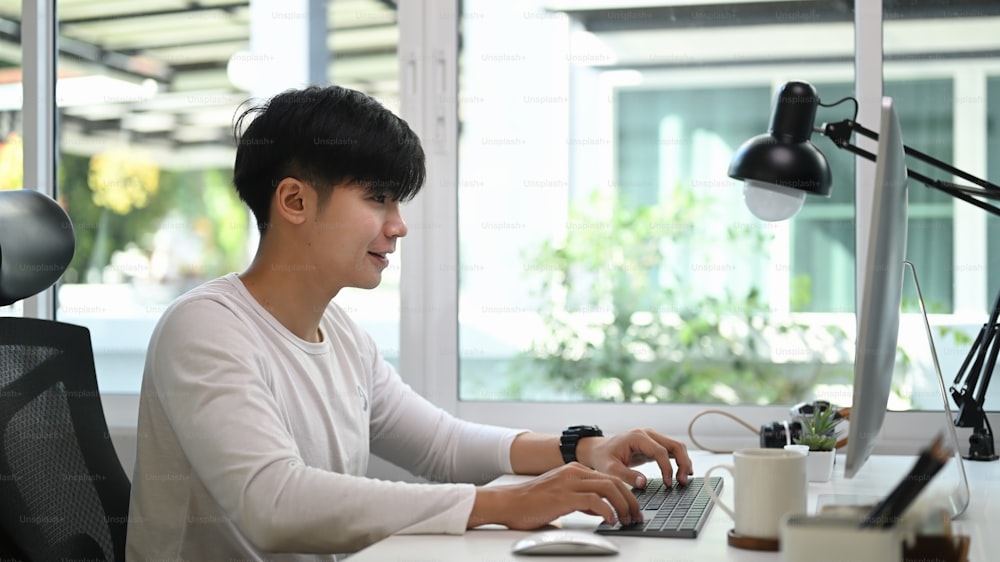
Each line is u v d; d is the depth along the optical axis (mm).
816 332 1939
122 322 2168
